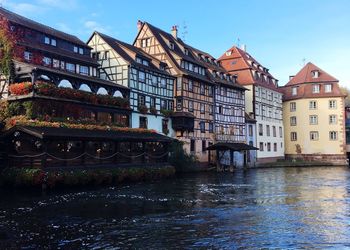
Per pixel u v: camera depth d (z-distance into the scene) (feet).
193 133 133.28
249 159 164.35
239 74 177.06
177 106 128.67
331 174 118.11
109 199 61.36
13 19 92.38
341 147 186.50
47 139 70.59
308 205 56.18
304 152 191.83
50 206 54.13
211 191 73.15
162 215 48.14
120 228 40.83
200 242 35.50
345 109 198.29
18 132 72.84
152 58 126.72
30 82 82.89
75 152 78.64
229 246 34.19
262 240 36.11
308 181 94.48
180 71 128.67
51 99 83.20
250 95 172.76
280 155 191.52
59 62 100.01
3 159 75.15
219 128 148.87
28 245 34.37
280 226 41.88
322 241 35.70
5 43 86.12
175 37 154.20
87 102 92.38
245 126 164.86
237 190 75.00
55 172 70.59
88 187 76.84
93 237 37.11
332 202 59.11
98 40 116.16
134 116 110.52
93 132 84.38
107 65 113.60
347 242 35.35
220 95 151.12
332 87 190.90
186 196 65.77
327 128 188.65
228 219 45.65
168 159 115.44
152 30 136.56
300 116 193.77
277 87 200.44
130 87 109.70
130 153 95.61
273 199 62.44
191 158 123.75
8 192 66.95
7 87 86.28
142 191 72.18
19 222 43.50
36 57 92.94
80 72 106.93
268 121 182.91
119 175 85.20
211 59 167.53
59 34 106.01
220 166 135.64
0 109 83.76
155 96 120.57
